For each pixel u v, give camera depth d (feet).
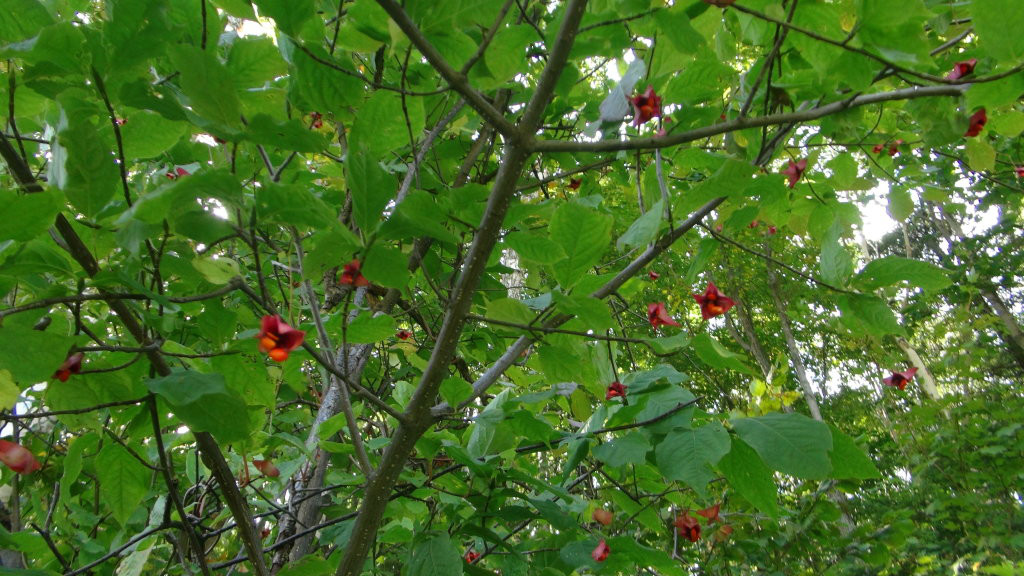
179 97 4.75
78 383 4.75
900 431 22.40
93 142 3.66
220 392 4.03
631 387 6.27
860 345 27.12
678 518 9.34
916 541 17.90
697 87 6.70
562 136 11.32
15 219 3.52
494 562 7.94
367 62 7.51
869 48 4.50
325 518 8.92
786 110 7.54
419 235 4.02
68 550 9.43
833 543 12.69
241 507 5.30
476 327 11.29
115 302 4.54
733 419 5.16
